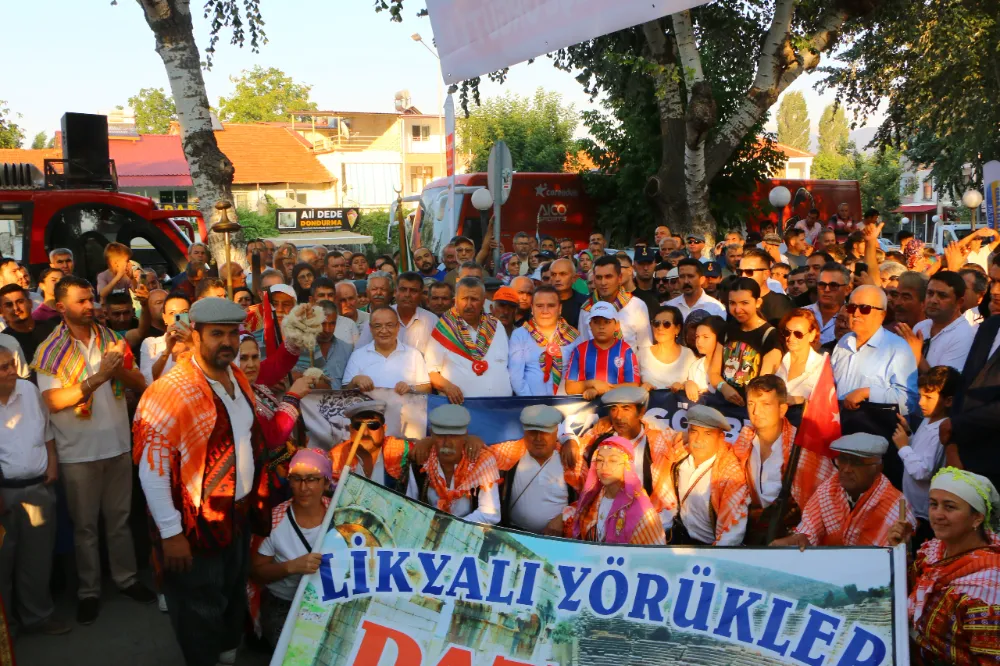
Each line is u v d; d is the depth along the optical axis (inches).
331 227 1109.7
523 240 502.9
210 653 178.2
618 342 240.1
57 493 233.8
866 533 175.0
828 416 192.9
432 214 729.6
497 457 216.4
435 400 239.5
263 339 269.6
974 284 269.6
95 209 512.7
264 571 187.8
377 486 170.7
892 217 1814.7
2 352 198.2
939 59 868.0
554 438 210.7
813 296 323.3
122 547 229.1
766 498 195.6
